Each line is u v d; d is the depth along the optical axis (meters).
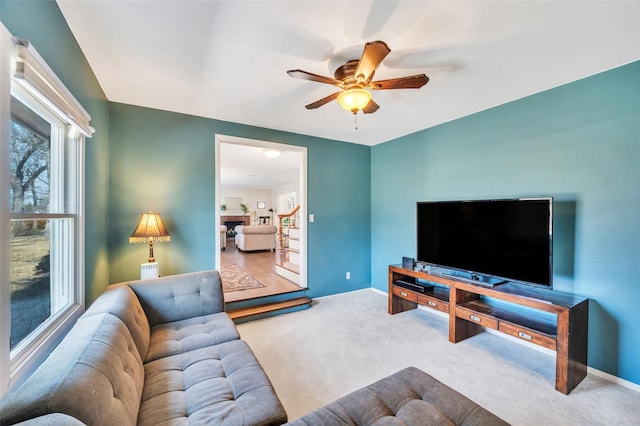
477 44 1.78
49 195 1.58
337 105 2.83
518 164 2.65
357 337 2.80
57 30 1.46
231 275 4.84
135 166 2.83
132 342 1.51
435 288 3.25
